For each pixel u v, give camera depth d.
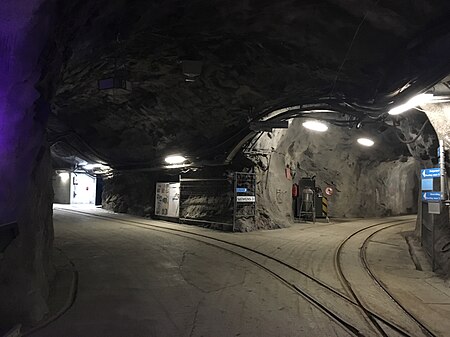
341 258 11.20
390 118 12.48
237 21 8.07
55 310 6.11
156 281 8.23
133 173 23.61
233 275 8.90
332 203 24.53
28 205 5.79
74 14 5.52
